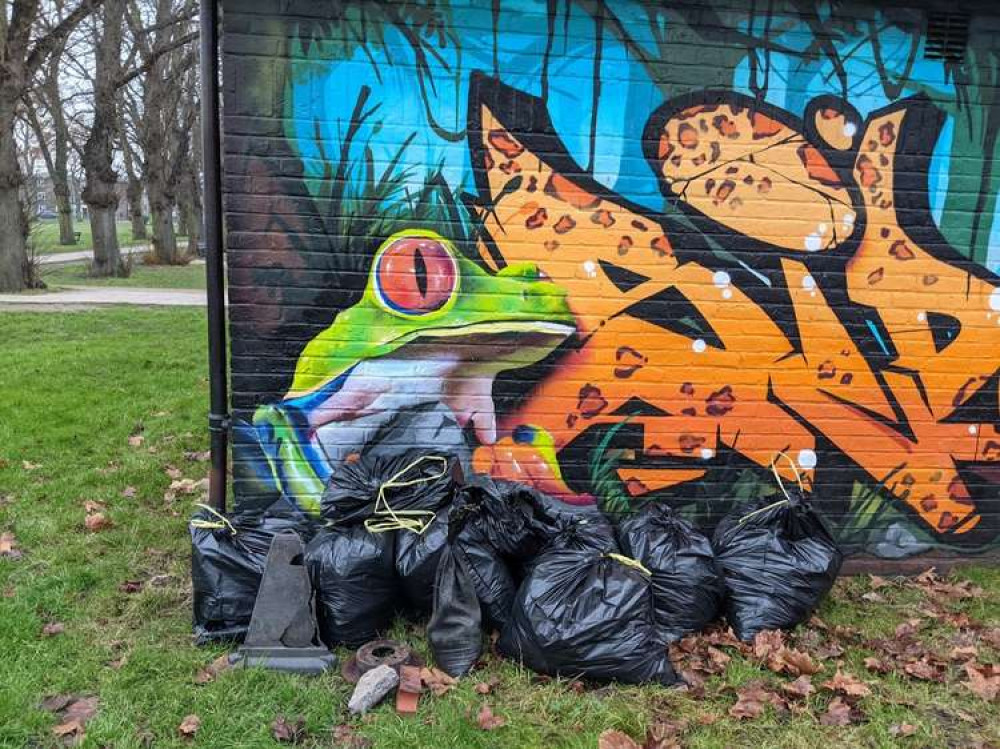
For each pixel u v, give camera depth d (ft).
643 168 12.76
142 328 37.24
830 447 13.76
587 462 13.42
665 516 12.36
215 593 11.00
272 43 11.93
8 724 9.09
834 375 13.56
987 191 13.35
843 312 13.39
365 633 11.07
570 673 10.23
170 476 17.47
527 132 12.53
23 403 22.49
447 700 9.82
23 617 11.27
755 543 12.11
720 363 13.33
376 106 12.25
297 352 12.73
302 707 9.62
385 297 12.71
